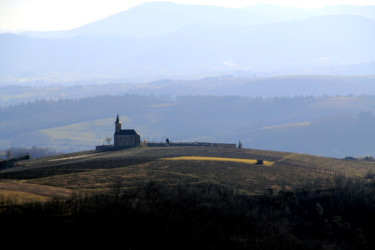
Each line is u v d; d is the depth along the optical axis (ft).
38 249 573.74
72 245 601.21
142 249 631.97
